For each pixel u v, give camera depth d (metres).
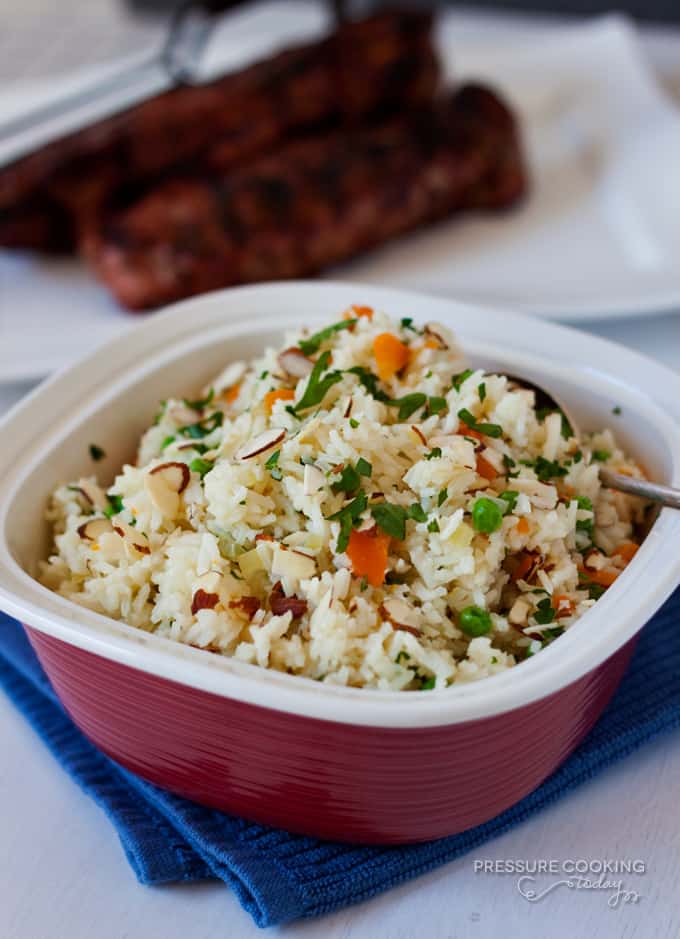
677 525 0.42
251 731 0.39
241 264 0.69
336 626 0.40
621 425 0.48
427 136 0.76
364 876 0.41
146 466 0.46
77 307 0.70
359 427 0.43
